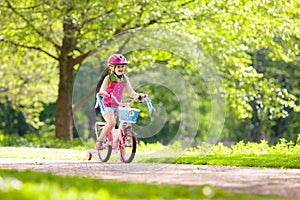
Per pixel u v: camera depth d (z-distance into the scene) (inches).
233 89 876.0
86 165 416.2
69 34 856.9
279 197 234.5
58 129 895.1
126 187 259.1
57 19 840.3
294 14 876.6
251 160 450.6
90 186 263.1
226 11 836.6
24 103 1197.1
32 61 1001.5
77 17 814.5
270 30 884.0
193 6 852.0
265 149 611.5
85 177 309.0
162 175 332.8
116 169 370.0
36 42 870.4
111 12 823.7
